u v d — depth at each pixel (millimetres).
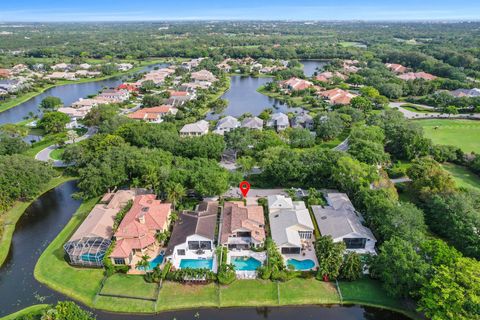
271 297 62281
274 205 83312
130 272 67562
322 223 78188
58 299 62500
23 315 56688
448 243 72125
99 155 100438
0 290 64438
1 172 88375
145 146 115188
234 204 85562
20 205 92750
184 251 72125
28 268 69875
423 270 55531
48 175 97938
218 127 145875
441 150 115312
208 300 61750
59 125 146875
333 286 64062
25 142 129125
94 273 67500
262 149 116000
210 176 87312
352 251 69375
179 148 111875
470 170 109625
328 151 100375
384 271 59969
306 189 97125
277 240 72312
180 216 82062
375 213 76062
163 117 165000
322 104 183000
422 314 58125
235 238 75125
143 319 58938
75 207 92438
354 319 59250
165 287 64000
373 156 100625
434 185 84500
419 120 159625
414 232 66500
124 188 97125
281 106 190625
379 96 184750
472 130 145250
